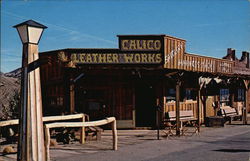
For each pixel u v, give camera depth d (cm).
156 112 1864
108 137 1523
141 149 1173
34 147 801
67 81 1833
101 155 1065
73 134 1383
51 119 1227
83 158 1016
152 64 1809
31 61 807
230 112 2266
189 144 1280
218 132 1664
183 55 1956
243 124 2089
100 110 1841
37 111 812
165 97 1870
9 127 1345
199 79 1725
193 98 2086
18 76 3478
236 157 1009
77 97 1858
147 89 1905
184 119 1884
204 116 2136
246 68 2866
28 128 798
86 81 1848
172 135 1541
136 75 1825
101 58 1795
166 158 1001
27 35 799
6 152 1123
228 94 2416
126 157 1026
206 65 2191
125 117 1828
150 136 1537
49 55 1884
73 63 1731
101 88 1841
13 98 2203
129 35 1800
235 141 1354
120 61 1802
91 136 1413
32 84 806
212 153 1080
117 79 1836
